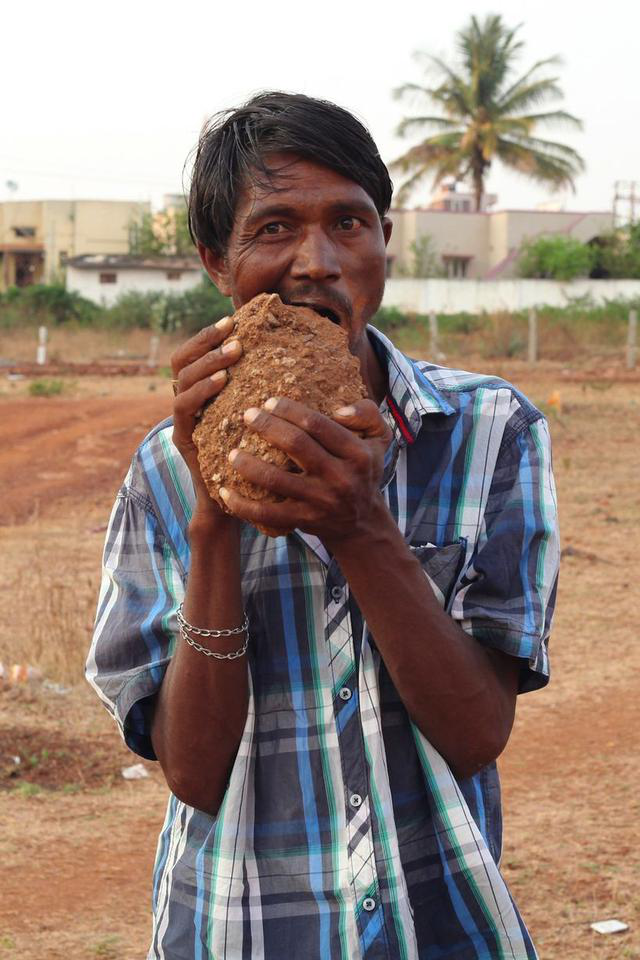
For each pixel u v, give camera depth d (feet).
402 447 5.10
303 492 4.14
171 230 171.83
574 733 16.72
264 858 4.87
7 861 13.06
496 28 147.74
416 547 4.97
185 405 4.46
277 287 4.87
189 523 4.87
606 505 32.99
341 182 4.77
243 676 4.79
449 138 151.12
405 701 4.70
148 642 5.17
